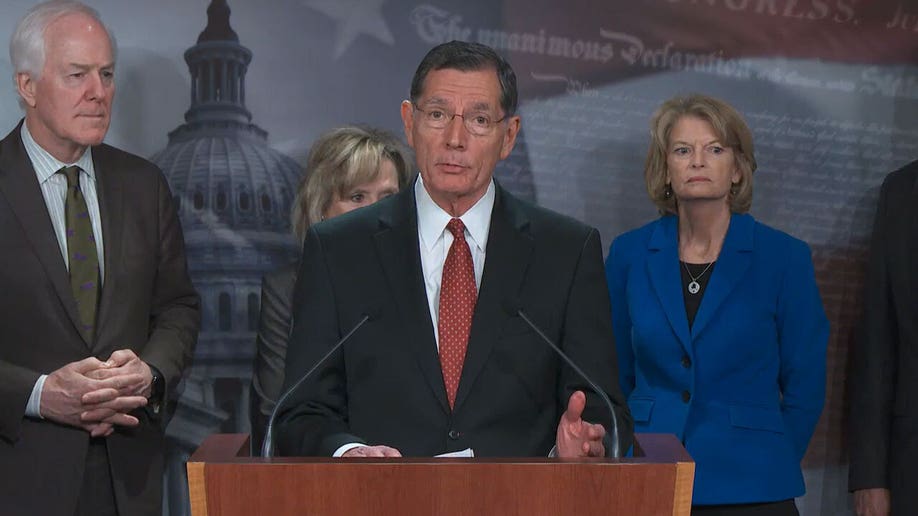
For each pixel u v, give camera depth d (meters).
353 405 6.49
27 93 8.70
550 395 6.57
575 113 11.26
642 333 9.33
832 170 11.45
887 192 10.41
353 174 9.77
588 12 11.21
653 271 9.45
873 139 11.45
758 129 11.38
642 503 5.00
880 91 11.44
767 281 9.25
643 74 11.28
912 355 9.95
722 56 11.31
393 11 11.08
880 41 11.40
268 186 10.98
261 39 10.95
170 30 10.87
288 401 6.52
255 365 10.16
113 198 8.98
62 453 8.39
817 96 11.40
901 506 9.86
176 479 10.84
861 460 10.21
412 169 10.13
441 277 6.66
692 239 9.57
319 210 9.90
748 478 8.88
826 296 11.50
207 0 10.88
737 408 9.05
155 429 8.92
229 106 10.95
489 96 6.41
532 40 11.19
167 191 9.48
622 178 11.33
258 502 4.95
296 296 6.80
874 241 10.42
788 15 11.32
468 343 6.44
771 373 9.23
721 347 9.09
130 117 10.84
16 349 8.44
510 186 11.27
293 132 11.02
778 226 11.45
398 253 6.65
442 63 6.44
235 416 10.92
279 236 11.01
